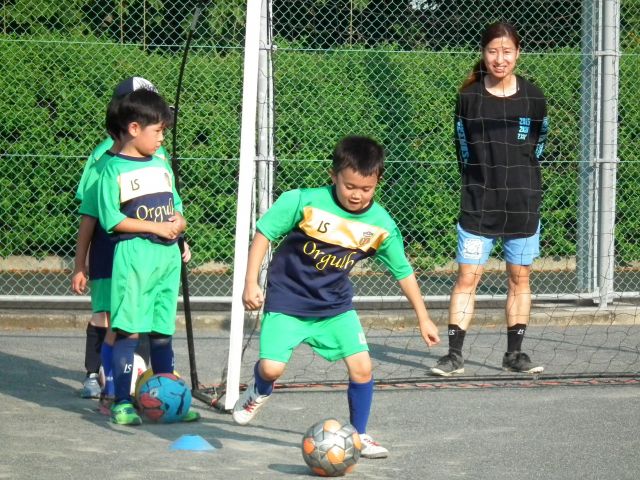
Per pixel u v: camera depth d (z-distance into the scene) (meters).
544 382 8.82
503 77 9.23
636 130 14.57
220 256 14.40
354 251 6.15
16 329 11.63
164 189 7.31
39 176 14.75
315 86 13.92
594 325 12.20
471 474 5.90
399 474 5.88
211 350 10.41
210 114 14.21
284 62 13.86
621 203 14.62
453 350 9.28
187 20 14.99
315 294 6.18
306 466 6.01
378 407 7.79
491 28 9.17
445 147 14.27
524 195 9.27
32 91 14.57
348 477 5.78
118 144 7.54
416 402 7.98
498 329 11.91
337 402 8.03
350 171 5.91
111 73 14.59
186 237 14.29
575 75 13.80
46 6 15.16
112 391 7.44
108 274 7.82
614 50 12.34
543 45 14.94
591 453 6.42
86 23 15.77
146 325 7.15
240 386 8.25
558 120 13.92
